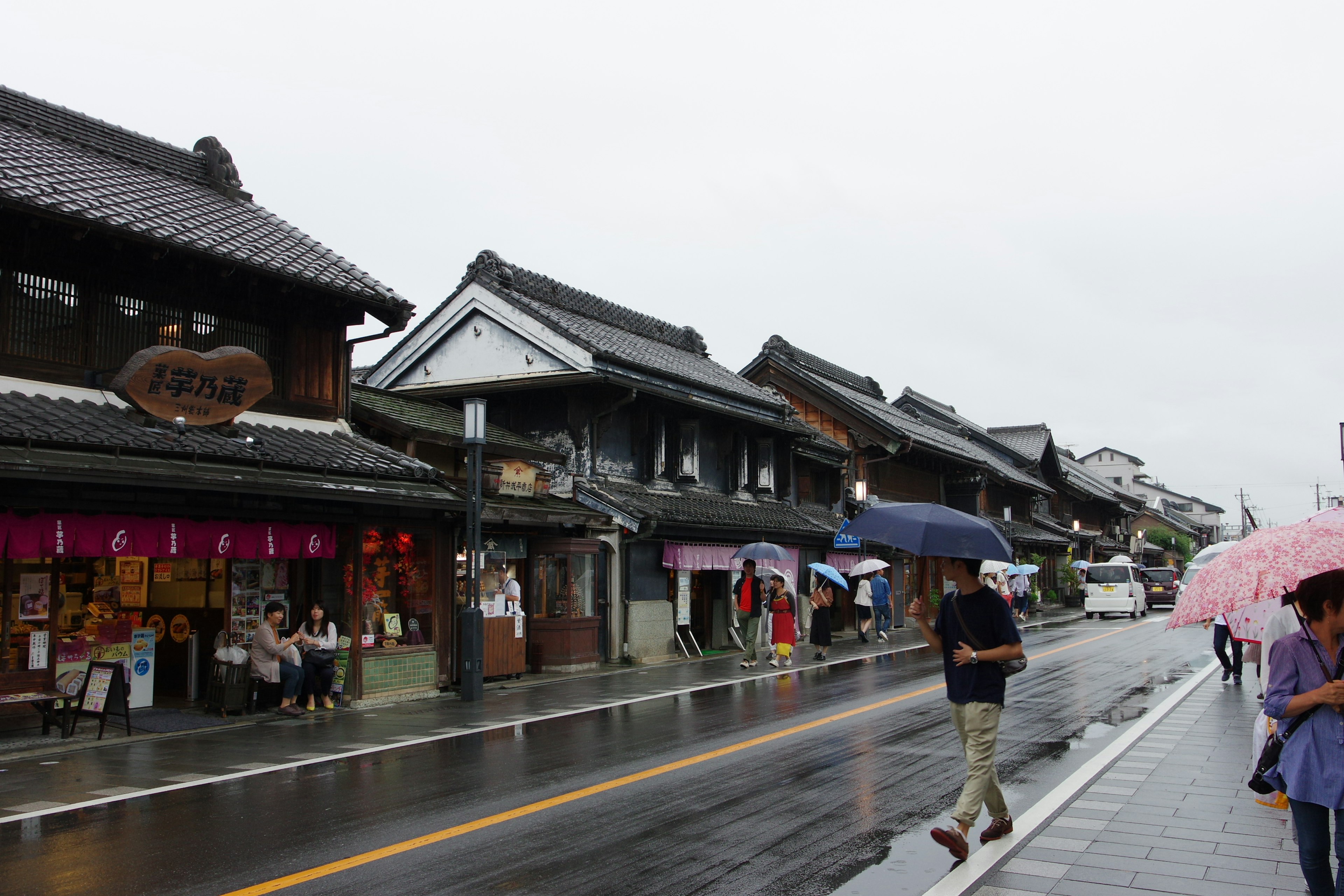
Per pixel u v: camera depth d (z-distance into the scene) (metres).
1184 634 26.44
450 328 20.91
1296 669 4.29
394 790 7.67
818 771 8.37
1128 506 72.25
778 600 18.33
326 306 14.01
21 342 10.60
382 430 15.90
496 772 8.37
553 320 19.67
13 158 11.42
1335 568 4.25
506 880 5.44
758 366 33.66
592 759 8.94
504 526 16.75
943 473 39.09
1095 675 16.16
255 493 11.09
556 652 17.20
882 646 23.81
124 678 10.18
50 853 5.94
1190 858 5.83
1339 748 4.17
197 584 13.04
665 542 20.39
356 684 12.69
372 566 13.44
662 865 5.72
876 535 6.20
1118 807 7.07
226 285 12.73
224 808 7.10
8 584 9.97
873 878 5.49
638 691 14.46
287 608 13.12
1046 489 49.28
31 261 10.74
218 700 11.56
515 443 18.56
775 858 5.87
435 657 14.16
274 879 5.44
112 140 14.41
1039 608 42.72
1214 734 10.19
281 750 9.54
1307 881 4.31
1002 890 5.27
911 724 10.95
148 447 10.27
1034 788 7.77
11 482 9.23
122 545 10.12
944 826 6.60
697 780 8.00
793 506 27.80
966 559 5.89
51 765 8.76
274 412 13.30
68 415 10.23
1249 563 4.42
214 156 15.55
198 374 11.37
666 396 20.78
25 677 10.14
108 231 10.71
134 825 6.61
